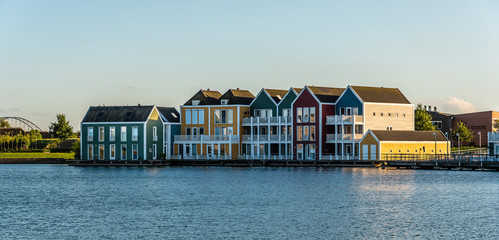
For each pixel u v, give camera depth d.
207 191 87.69
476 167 111.06
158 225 62.66
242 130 137.38
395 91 134.75
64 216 67.94
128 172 122.44
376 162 120.19
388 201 76.38
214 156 137.50
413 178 100.50
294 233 58.88
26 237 58.03
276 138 132.62
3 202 79.06
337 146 126.06
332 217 66.12
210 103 140.50
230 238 57.12
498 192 83.25
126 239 57.09
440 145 127.81
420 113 157.12
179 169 128.00
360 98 126.06
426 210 69.94
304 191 85.81
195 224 62.91
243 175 110.62
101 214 69.06
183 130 142.88
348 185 92.00
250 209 71.25
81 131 141.00
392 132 123.75
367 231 59.53
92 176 114.75
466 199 77.38
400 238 56.91
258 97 137.50
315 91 129.12
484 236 57.41
